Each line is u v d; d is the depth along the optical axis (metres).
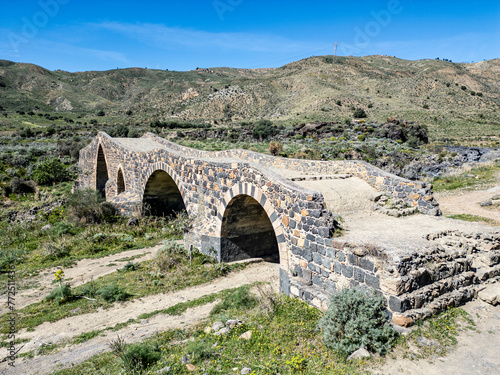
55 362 10.12
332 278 10.62
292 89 163.00
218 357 9.17
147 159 27.67
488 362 7.43
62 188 46.22
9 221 35.66
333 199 14.60
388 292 8.67
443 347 7.93
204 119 128.50
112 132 83.00
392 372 7.37
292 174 18.14
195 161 20.23
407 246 9.73
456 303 9.38
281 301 11.58
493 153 48.84
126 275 17.77
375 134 59.84
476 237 11.30
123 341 10.84
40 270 19.95
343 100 130.38
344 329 8.59
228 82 192.25
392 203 14.74
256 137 70.69
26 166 50.34
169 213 30.70
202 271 17.39
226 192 17.27
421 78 163.62
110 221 28.86
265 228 19.55
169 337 10.97
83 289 16.12
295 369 7.97
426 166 38.84
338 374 7.50
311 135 65.19
